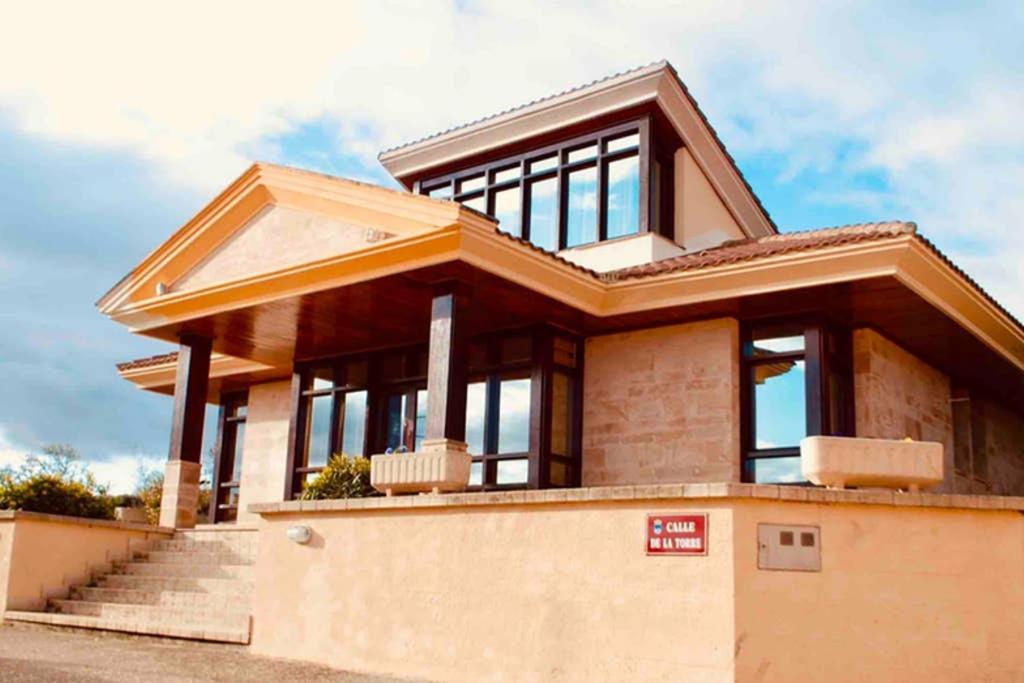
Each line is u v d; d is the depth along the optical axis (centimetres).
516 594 956
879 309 1380
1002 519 912
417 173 2009
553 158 1831
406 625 1026
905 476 913
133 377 2172
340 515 1112
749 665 821
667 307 1422
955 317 1402
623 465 1513
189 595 1337
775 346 1434
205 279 1606
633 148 1727
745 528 848
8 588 1396
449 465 1184
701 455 1440
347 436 1814
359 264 1363
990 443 1909
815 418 1362
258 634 1143
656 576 875
